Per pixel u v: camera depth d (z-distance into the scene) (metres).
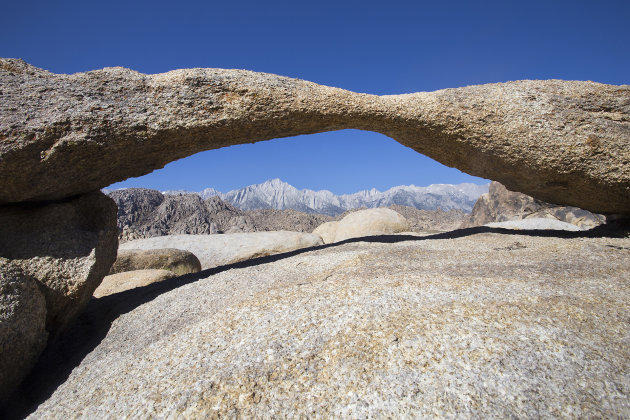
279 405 2.52
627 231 6.56
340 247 7.20
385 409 2.39
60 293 4.25
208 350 3.27
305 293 4.13
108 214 5.19
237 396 2.63
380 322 3.24
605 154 5.63
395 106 5.90
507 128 5.86
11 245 4.24
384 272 4.66
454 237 7.43
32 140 4.11
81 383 3.43
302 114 5.50
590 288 3.85
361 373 2.68
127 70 5.02
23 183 4.26
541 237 6.88
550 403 2.37
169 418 2.55
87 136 4.38
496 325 3.11
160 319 4.41
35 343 3.89
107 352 3.95
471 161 6.54
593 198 6.30
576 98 5.84
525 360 2.70
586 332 3.03
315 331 3.25
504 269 4.60
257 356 3.02
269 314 3.71
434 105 5.97
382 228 13.68
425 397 2.44
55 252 4.35
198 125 4.98
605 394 2.42
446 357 2.76
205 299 4.70
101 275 4.93
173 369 3.11
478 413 2.31
